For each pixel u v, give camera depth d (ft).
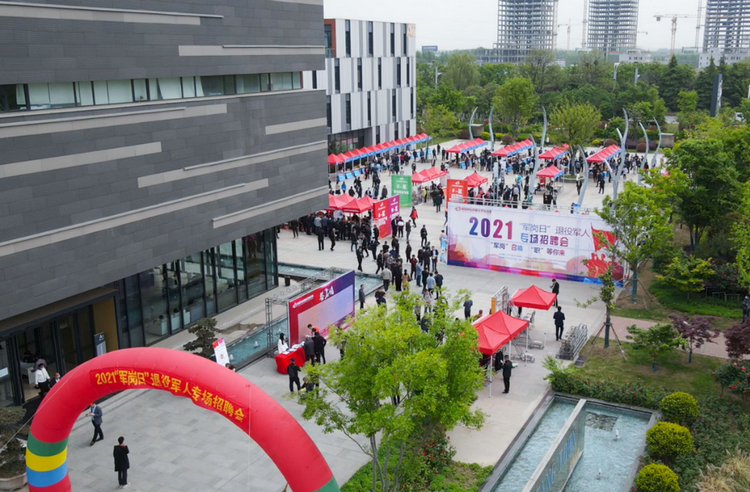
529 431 77.25
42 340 84.48
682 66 422.41
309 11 115.24
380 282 128.88
